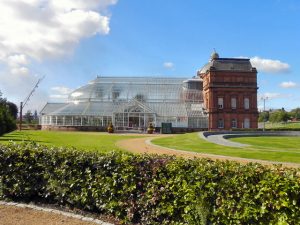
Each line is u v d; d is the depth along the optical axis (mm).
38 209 11195
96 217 10594
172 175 9523
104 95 98812
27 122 118938
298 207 7645
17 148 12430
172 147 34656
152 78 103812
